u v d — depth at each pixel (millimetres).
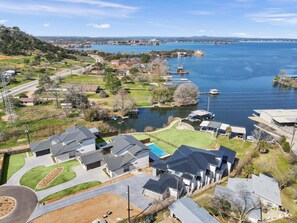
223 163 47875
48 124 73625
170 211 35344
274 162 53594
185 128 75312
